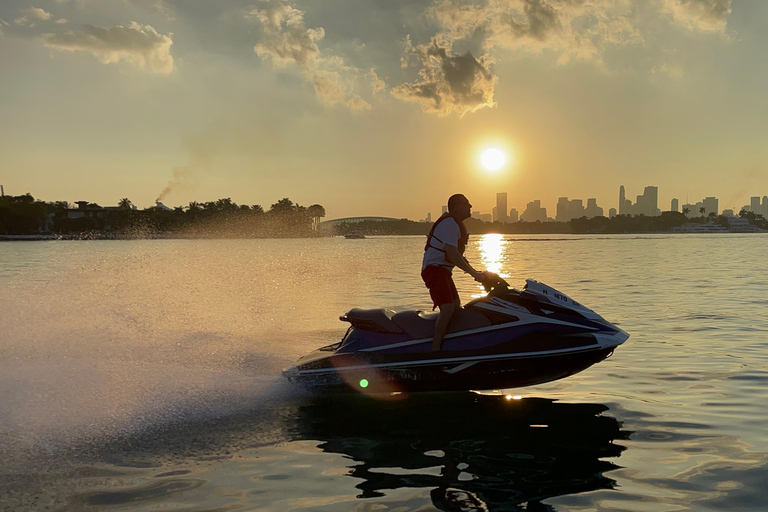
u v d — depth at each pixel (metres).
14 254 41.84
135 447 3.98
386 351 5.40
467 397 5.49
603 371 6.41
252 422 4.58
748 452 3.92
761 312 10.79
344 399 5.34
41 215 158.12
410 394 5.61
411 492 3.33
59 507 3.08
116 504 3.13
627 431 4.41
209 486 3.40
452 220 5.45
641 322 9.68
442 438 4.29
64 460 3.72
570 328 5.23
